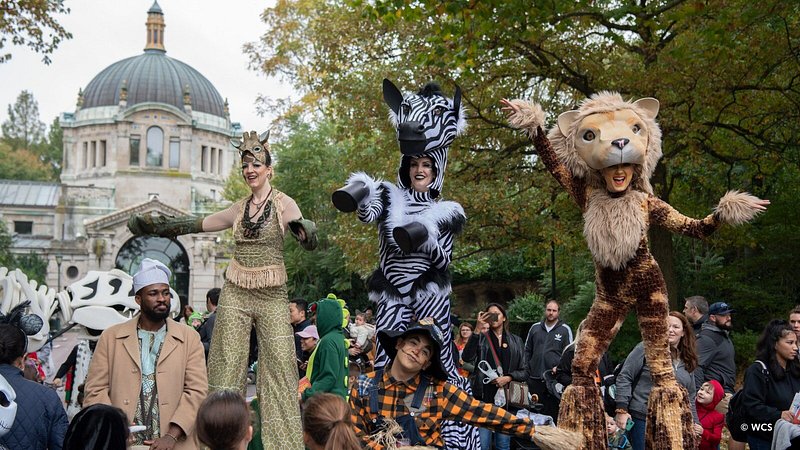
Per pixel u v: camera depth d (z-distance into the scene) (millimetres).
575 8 13586
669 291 14914
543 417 7711
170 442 5207
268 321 5824
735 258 21531
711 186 18875
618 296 5359
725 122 16406
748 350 17438
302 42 31109
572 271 23547
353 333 10336
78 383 8656
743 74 14352
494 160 17047
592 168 5363
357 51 18547
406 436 4469
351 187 6020
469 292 33719
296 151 32219
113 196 69938
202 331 10461
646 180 5449
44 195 73562
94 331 9219
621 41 15023
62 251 62906
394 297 6152
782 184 18219
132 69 78125
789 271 19094
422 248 6109
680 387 5395
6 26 15078
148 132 74188
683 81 14164
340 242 19188
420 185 6316
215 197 76688
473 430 6219
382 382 4684
